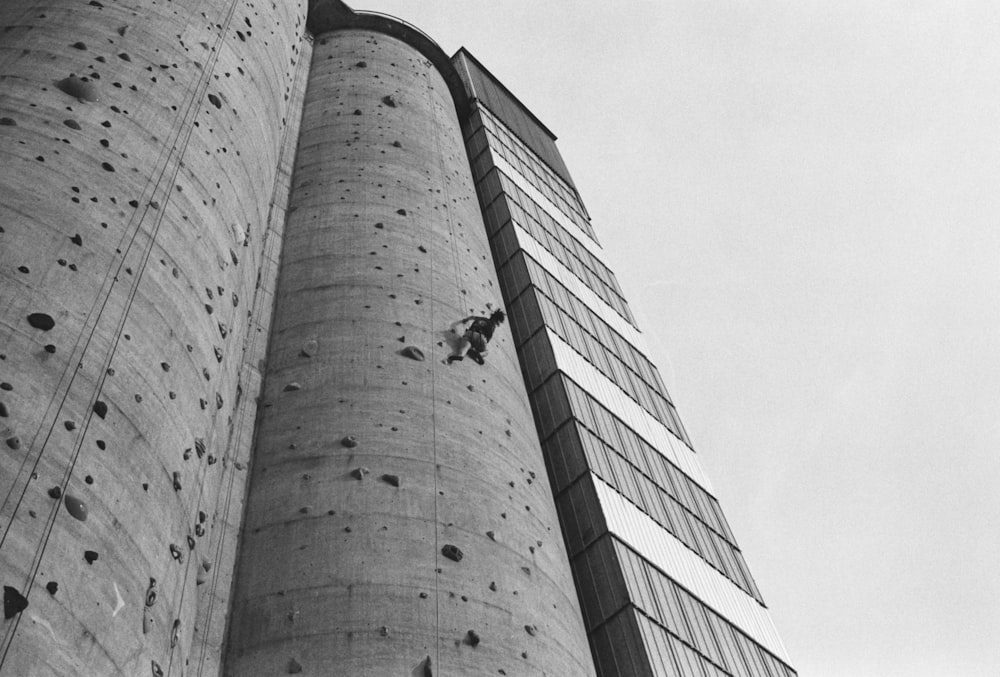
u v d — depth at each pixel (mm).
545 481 20047
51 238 11164
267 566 14648
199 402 12688
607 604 22297
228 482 15781
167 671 10461
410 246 22578
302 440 16859
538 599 15758
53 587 8656
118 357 10992
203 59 17125
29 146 12219
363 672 12969
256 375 18453
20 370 9672
